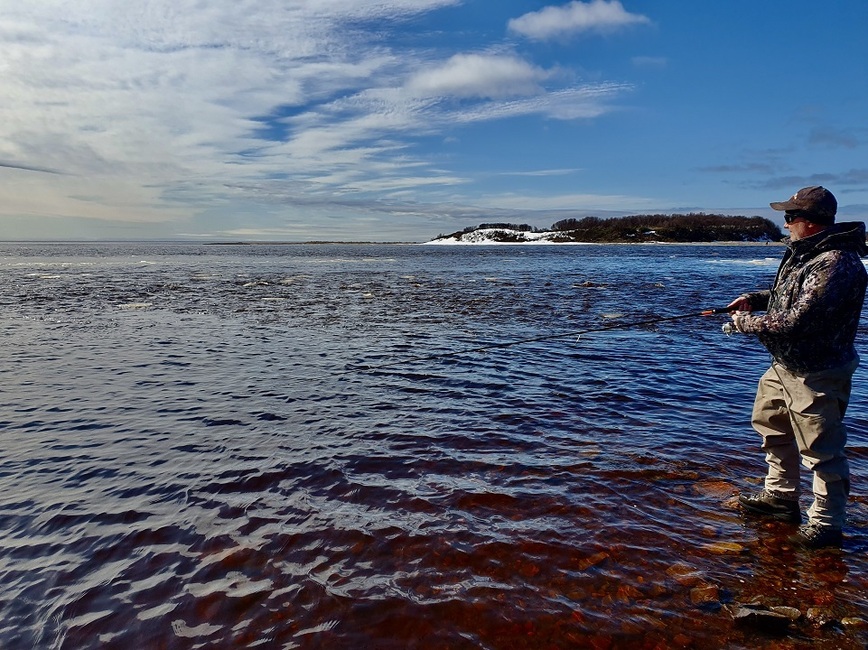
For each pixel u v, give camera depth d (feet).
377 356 35.86
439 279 111.14
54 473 18.15
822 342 13.29
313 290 85.76
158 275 121.19
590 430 21.93
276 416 23.73
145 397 26.68
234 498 16.33
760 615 10.72
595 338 42.29
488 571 12.76
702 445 20.31
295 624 11.10
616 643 10.52
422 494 16.51
